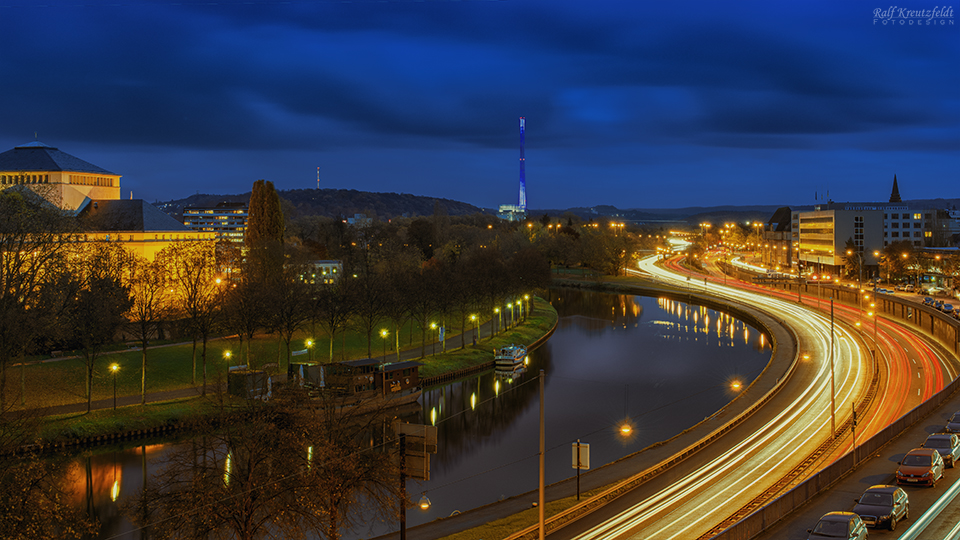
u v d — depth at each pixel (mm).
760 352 175625
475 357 162625
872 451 79250
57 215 135250
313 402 111875
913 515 59156
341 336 172125
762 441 95125
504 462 101250
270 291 148750
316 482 64250
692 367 159875
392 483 67875
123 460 98812
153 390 122812
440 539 66812
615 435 111812
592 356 174500
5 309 109688
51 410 110125
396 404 127500
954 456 73750
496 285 193125
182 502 62312
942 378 129500
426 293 164875
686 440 97562
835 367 142375
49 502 63906
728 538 52438
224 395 113750
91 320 117562
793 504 62281
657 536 64500
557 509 73312
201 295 145250
